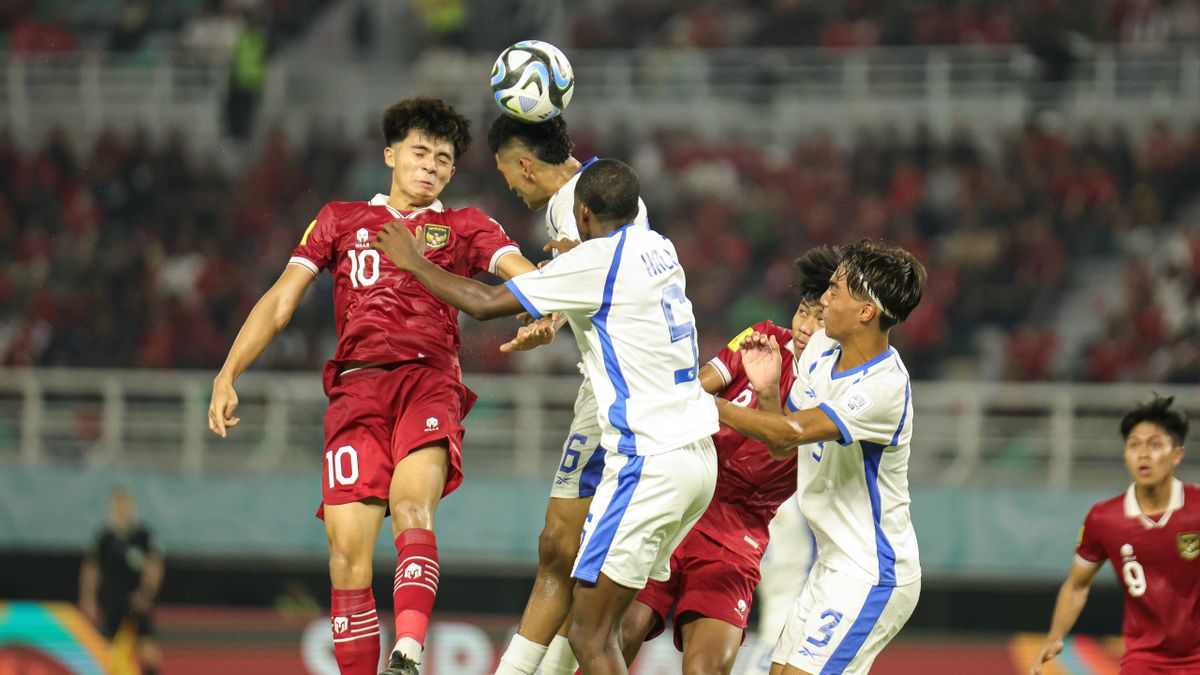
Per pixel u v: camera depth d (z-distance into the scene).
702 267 67.25
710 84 77.69
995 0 79.44
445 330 19.92
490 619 48.75
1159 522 25.91
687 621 22.34
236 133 76.75
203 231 69.62
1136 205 68.69
